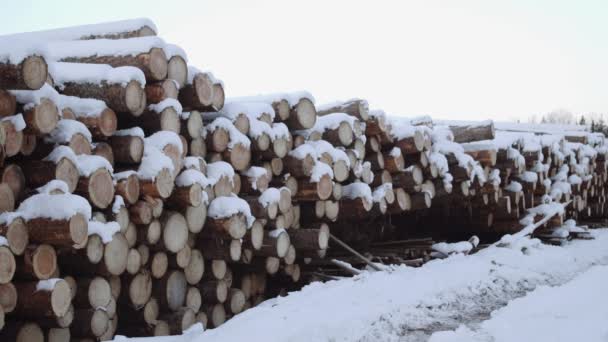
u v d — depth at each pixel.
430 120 9.62
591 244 11.59
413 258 9.12
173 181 5.22
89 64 5.19
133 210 5.00
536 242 10.05
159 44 5.38
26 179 4.46
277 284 7.55
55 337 4.53
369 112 7.90
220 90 6.03
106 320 4.78
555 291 6.50
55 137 4.56
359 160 7.73
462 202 10.17
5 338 4.24
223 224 5.73
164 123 5.37
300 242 6.96
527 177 10.91
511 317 5.39
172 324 5.49
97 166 4.60
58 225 4.13
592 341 4.50
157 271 5.40
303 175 6.84
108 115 4.90
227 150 6.11
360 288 6.34
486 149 9.72
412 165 8.41
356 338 4.84
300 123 6.95
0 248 3.92
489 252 9.23
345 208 7.54
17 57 4.07
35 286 4.20
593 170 14.21
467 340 4.68
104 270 4.70
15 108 4.30
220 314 6.18
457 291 6.75
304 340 4.53
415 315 5.69
